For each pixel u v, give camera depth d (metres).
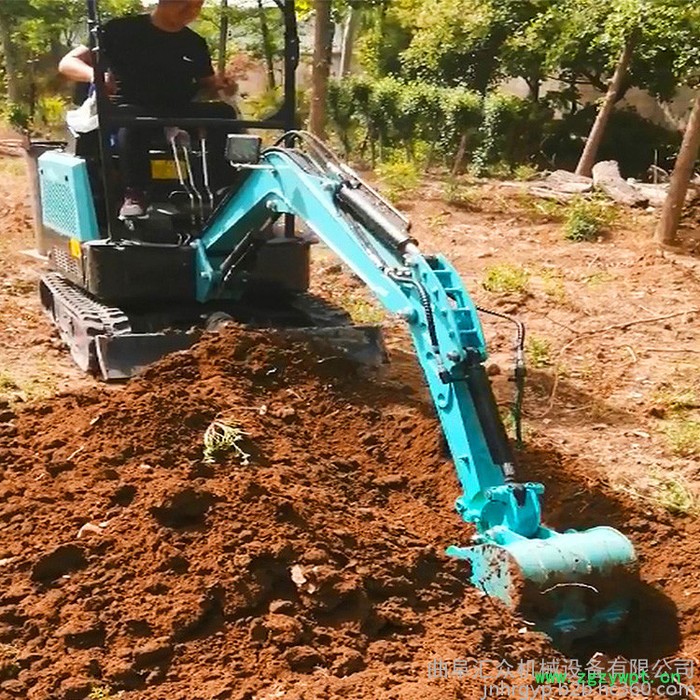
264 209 6.91
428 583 4.70
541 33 20.19
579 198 14.90
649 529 5.75
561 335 9.34
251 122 7.57
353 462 6.05
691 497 6.23
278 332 7.37
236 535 4.65
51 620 4.32
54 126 17.70
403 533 5.08
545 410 7.56
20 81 19.59
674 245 12.99
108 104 7.26
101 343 7.11
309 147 6.46
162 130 7.54
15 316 8.91
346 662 4.16
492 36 21.59
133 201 7.46
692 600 5.07
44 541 4.76
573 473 6.27
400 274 5.06
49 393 6.93
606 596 4.59
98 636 4.25
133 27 7.57
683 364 8.65
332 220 5.74
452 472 5.90
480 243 12.98
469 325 4.84
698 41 14.99
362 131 19.14
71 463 5.36
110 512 4.93
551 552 4.51
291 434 6.20
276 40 7.77
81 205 7.62
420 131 19.08
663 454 6.90
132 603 4.39
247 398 6.61
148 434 5.58
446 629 4.44
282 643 4.22
